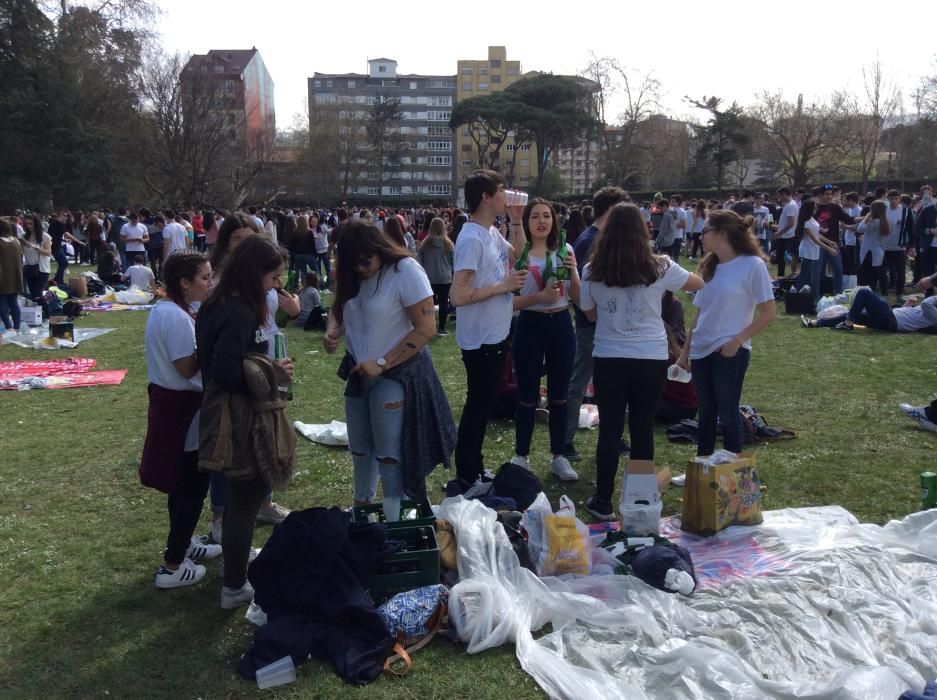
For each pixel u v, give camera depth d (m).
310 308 11.92
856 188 48.25
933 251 13.63
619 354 4.38
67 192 37.50
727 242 4.64
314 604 3.28
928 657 3.08
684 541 4.23
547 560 3.70
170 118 42.59
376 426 3.85
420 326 3.74
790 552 3.99
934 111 47.41
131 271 16.53
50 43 37.62
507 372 6.80
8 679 3.12
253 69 75.69
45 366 9.45
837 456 5.62
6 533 4.55
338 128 80.31
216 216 21.45
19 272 11.27
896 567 3.80
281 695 2.97
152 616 3.61
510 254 5.10
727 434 4.75
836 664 3.06
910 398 7.09
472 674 3.07
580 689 2.90
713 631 3.28
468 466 4.86
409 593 3.43
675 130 67.44
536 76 64.94
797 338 10.03
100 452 6.07
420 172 108.56
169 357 3.63
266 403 3.35
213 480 4.32
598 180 63.34
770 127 52.12
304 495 5.14
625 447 5.96
